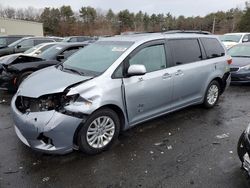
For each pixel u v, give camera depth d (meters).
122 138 4.42
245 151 3.07
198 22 65.19
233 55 9.34
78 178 3.31
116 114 4.07
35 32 39.47
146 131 4.71
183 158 3.80
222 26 63.25
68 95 3.54
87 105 3.62
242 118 5.46
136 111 4.32
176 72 4.85
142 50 4.42
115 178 3.32
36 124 3.45
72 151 3.84
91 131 3.79
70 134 3.56
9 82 6.93
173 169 3.52
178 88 4.96
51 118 3.44
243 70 8.23
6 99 6.79
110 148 4.07
